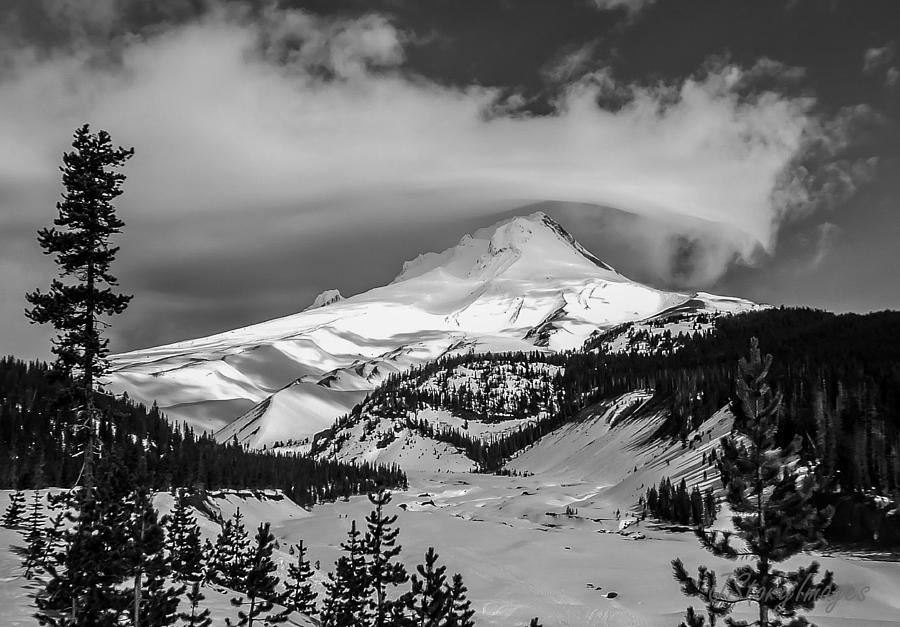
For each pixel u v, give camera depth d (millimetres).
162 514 105375
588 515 196875
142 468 40438
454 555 132625
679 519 172500
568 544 148375
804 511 33562
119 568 38250
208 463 192000
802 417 142500
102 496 38938
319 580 92750
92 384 39031
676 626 88500
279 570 90625
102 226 39125
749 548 34156
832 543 129500
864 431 146500
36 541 58625
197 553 76188
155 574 40125
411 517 181125
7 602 48000
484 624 89938
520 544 147375
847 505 134625
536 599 103562
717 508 164500
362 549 67750
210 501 133250
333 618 71250
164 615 39719
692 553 134375
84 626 38625
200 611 63719
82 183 38875
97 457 39594
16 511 78812
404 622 54531
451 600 54312
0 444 153000
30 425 166125
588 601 105312
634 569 124750
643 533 165500
